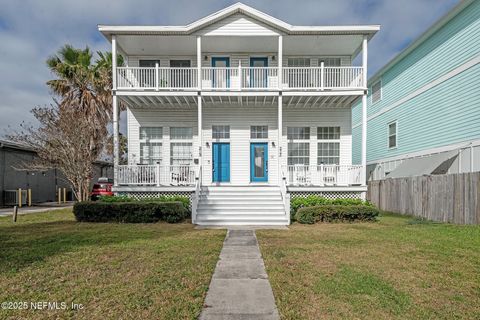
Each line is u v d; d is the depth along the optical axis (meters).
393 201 13.70
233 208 10.92
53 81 17.39
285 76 13.84
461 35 11.73
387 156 17.83
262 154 14.05
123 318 3.34
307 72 13.28
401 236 7.81
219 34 12.23
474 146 10.99
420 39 14.17
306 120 14.13
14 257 5.77
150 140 14.07
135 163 13.92
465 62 11.50
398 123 16.58
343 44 13.13
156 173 12.21
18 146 17.84
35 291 4.10
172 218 10.40
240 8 11.92
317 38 12.55
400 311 3.53
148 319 3.31
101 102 17.45
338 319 3.34
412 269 5.05
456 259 5.65
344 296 3.93
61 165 14.49
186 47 13.38
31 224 10.02
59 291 4.10
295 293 4.04
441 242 7.08
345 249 6.41
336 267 5.15
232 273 4.91
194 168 12.35
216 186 12.48
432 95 13.56
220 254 6.12
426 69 14.02
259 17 11.95
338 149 14.08
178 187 12.13
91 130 14.69
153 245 6.80
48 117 13.95
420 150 14.48
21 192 18.05
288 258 5.73
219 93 12.31
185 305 3.66
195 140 14.07
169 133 14.07
